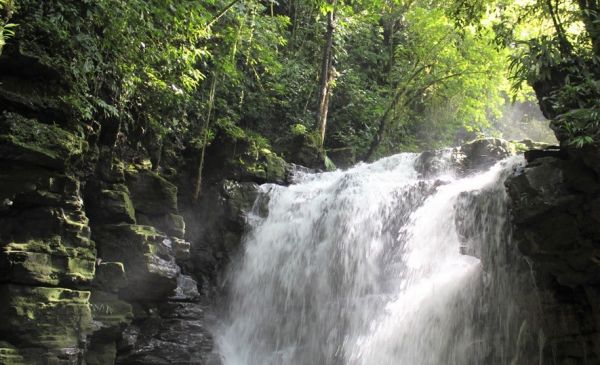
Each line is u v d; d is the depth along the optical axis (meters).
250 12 14.88
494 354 8.96
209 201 13.43
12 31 8.17
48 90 9.05
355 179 12.97
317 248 12.50
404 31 20.91
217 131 14.06
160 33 10.54
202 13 11.84
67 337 8.57
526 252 7.77
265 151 14.52
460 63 18.38
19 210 8.63
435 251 10.65
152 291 10.45
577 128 6.76
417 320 10.39
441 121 20.41
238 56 15.91
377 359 10.68
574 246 7.22
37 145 8.50
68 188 9.05
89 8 9.48
